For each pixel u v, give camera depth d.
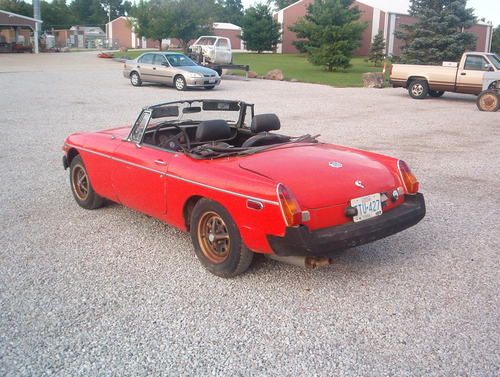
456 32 31.66
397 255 5.00
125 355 3.34
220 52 32.94
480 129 13.22
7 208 6.48
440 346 3.43
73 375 3.13
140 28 50.38
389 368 3.20
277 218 3.85
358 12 38.22
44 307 3.96
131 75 23.69
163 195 4.93
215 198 4.30
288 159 4.48
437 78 20.27
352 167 4.48
